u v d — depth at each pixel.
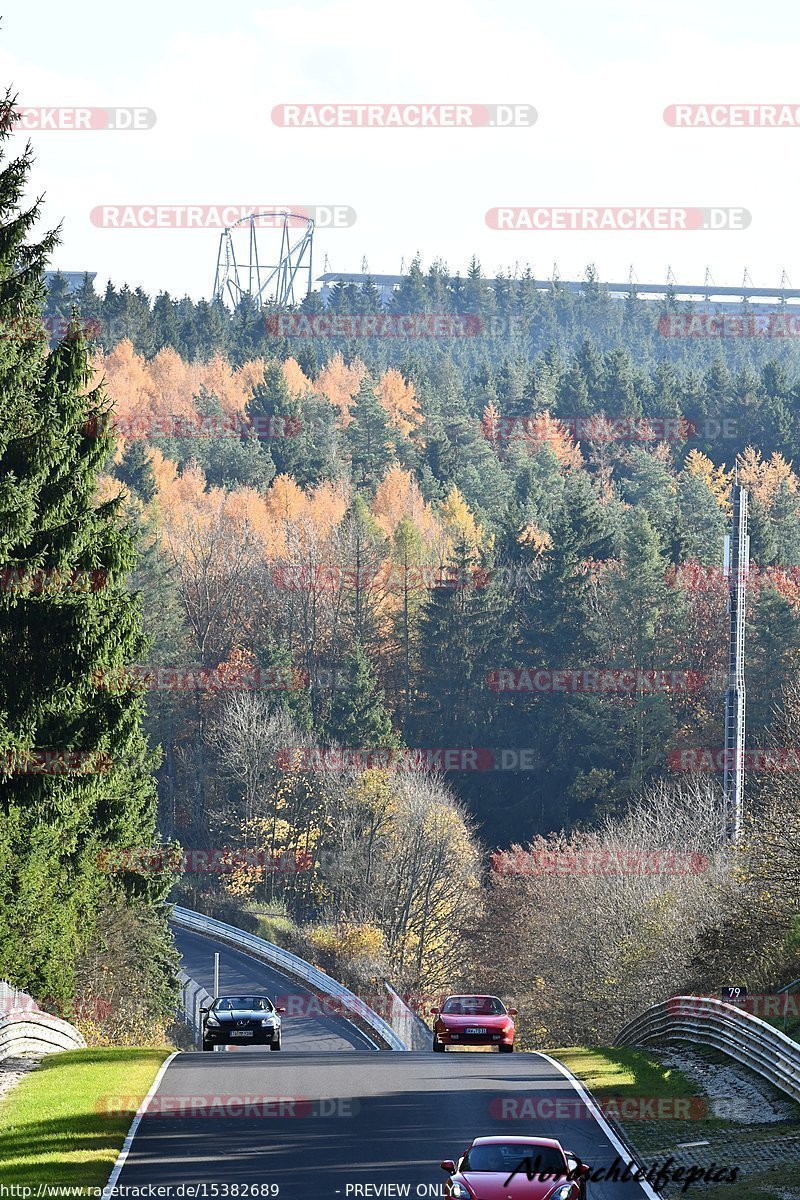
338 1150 48.88
